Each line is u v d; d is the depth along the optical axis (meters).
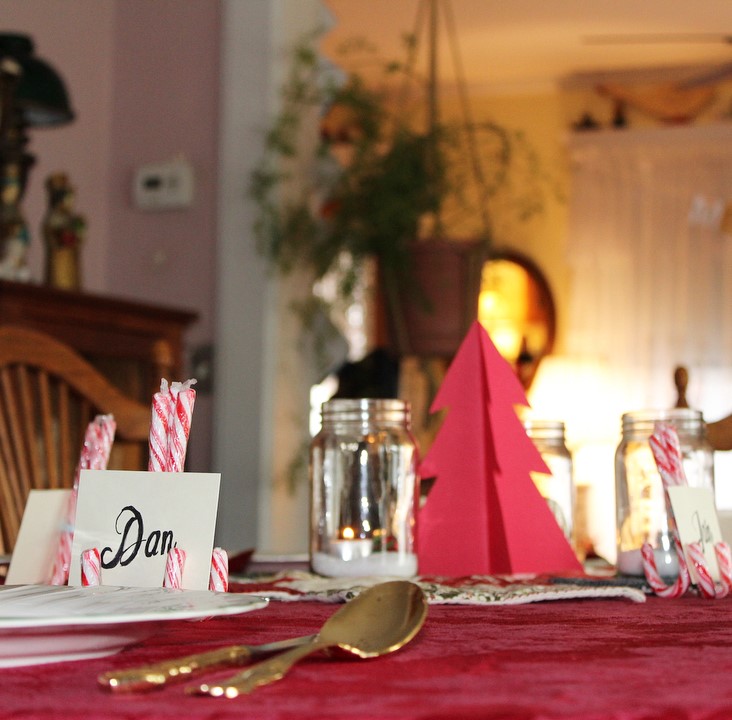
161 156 3.06
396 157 3.24
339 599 0.82
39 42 3.18
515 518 1.08
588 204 5.70
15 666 0.54
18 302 2.05
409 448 1.01
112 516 0.77
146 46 3.11
